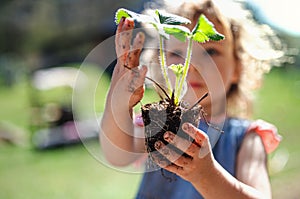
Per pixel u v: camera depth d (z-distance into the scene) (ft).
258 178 2.36
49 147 9.86
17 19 25.50
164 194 2.45
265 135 2.50
